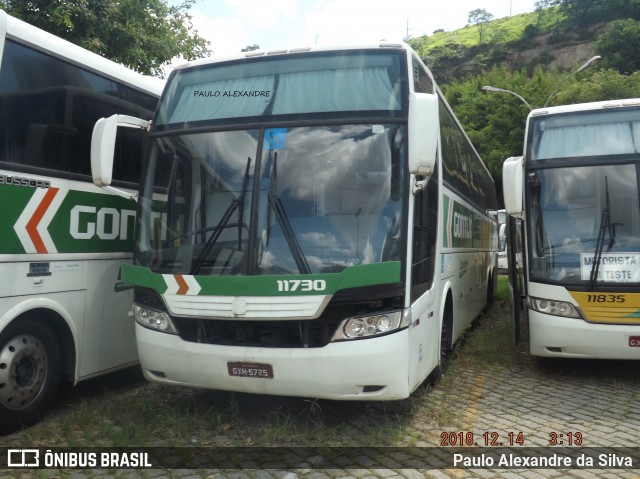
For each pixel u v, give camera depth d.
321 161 4.73
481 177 11.52
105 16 10.57
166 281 4.68
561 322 6.48
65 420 5.11
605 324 6.32
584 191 6.82
